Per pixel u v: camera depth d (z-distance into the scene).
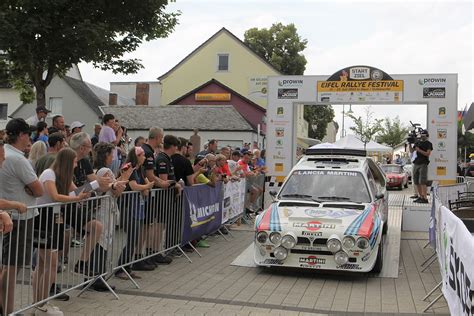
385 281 7.49
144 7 15.12
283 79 15.09
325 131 55.88
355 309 6.07
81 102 36.31
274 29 50.44
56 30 13.33
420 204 13.25
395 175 26.33
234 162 12.35
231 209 11.49
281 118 15.16
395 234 10.90
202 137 33.31
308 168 9.20
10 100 40.69
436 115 14.16
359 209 8.05
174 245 8.41
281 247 7.45
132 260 7.07
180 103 39.78
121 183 6.28
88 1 13.98
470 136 23.88
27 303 4.99
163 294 6.41
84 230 5.82
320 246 7.37
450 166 14.09
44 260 5.13
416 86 14.27
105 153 6.92
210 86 39.16
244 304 6.14
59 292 5.49
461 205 9.76
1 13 12.64
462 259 4.21
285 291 6.82
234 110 34.97
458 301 4.43
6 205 4.52
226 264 8.34
